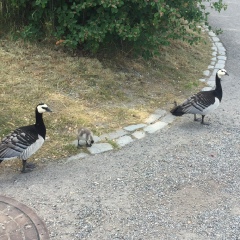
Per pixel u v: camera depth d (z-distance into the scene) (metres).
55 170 2.96
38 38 4.67
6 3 4.67
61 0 4.47
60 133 3.40
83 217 2.48
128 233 2.37
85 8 4.29
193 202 2.68
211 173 3.02
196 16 4.68
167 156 3.24
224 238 2.36
